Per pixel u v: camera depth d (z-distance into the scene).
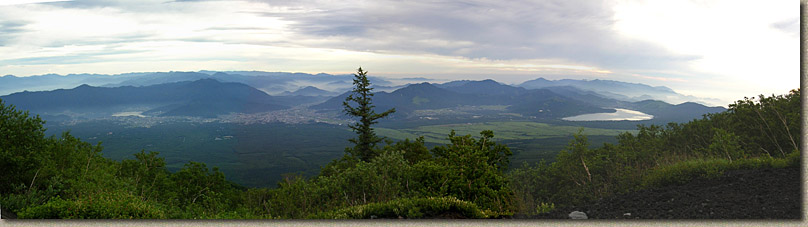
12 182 5.58
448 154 6.02
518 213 5.29
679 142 7.59
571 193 5.79
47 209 4.82
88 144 6.86
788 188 4.91
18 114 5.86
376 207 5.11
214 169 7.84
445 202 5.09
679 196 5.15
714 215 4.50
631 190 5.73
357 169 6.39
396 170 6.34
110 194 5.29
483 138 6.34
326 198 6.18
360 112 19.34
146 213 5.17
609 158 6.63
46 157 5.89
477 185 5.48
